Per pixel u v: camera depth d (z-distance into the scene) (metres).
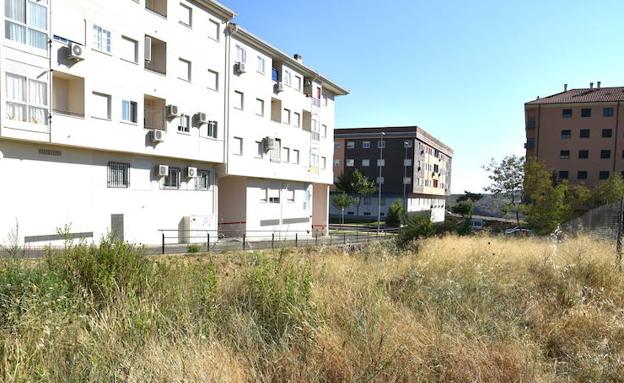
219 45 26.02
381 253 10.60
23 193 16.06
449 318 4.61
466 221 24.27
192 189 24.70
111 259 5.38
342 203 56.78
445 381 3.39
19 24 15.30
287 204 34.69
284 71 33.28
